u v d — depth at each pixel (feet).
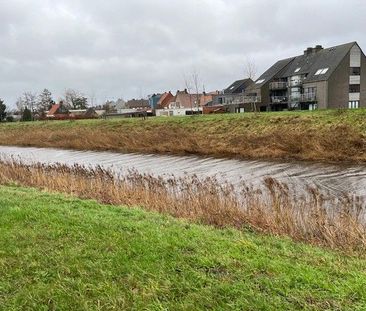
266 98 189.67
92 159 78.28
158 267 13.88
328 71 157.58
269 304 11.08
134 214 23.07
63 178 38.45
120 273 13.66
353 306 10.85
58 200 27.20
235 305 11.19
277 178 50.42
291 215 24.31
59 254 15.35
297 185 45.57
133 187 33.58
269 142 72.54
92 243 16.46
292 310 10.77
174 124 102.53
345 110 78.48
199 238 17.29
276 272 13.24
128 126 112.06
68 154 88.53
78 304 11.76
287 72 186.39
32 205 23.86
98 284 12.82
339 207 30.12
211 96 262.67
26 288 12.81
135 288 12.59
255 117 89.66
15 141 119.85
